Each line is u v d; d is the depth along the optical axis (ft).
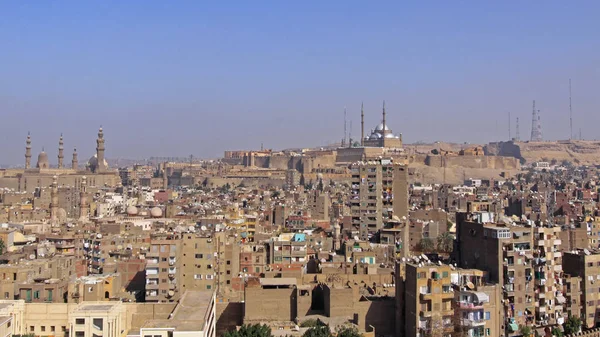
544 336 630.33
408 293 600.39
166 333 416.05
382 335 627.05
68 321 483.10
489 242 647.56
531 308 647.15
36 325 492.54
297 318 642.22
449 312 589.32
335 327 604.08
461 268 647.56
